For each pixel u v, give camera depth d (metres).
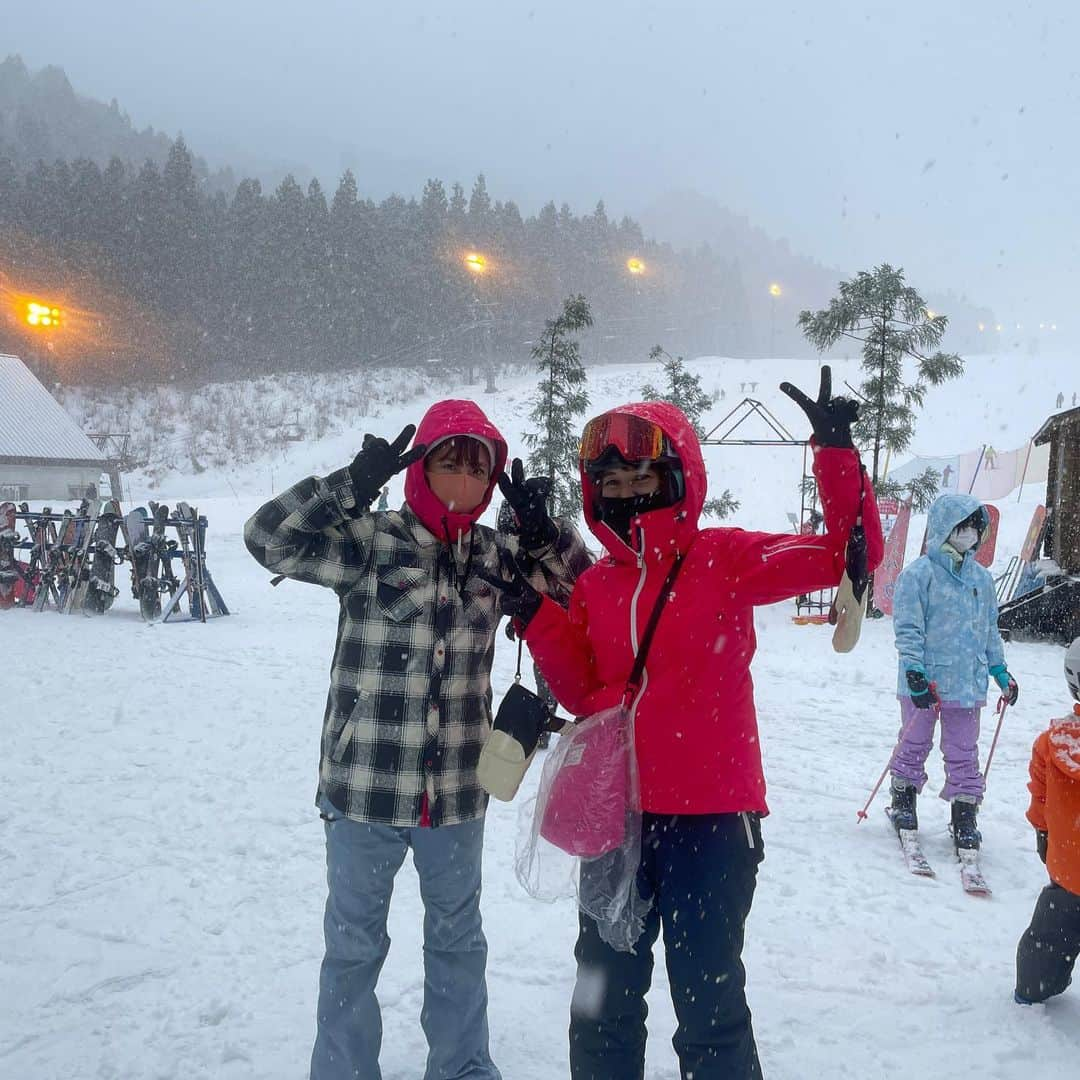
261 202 84.88
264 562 2.51
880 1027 3.00
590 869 2.21
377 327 82.75
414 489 2.61
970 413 48.62
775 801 5.43
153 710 7.55
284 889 4.07
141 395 69.75
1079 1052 2.86
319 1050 2.50
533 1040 2.92
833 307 15.75
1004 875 4.33
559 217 109.12
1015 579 14.56
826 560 2.11
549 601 2.44
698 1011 2.12
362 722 2.52
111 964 3.36
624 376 76.50
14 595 14.64
